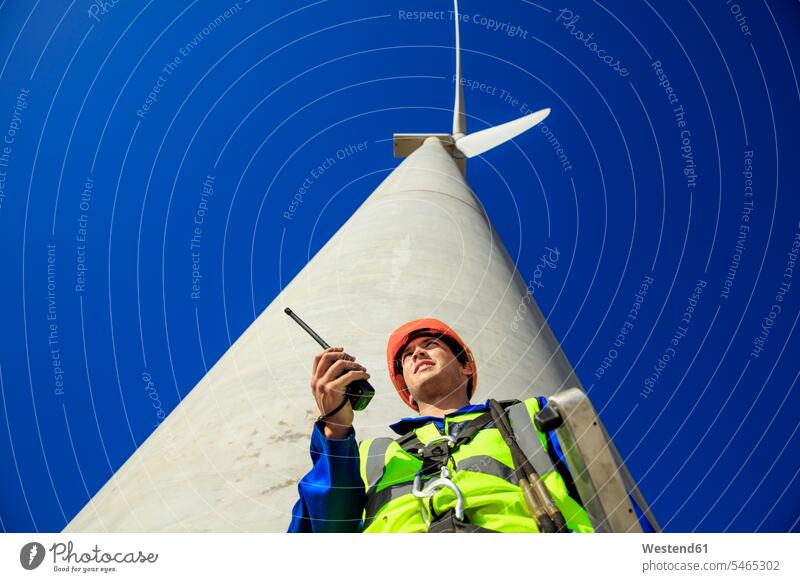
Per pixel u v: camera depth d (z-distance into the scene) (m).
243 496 3.62
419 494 2.50
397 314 5.29
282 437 4.02
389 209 7.68
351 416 2.65
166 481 3.97
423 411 3.41
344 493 2.60
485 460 2.59
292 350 4.98
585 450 2.25
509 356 5.34
